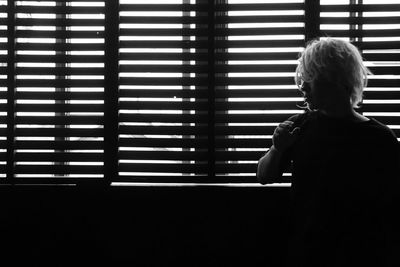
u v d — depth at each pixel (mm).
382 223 1277
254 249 2066
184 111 2141
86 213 2107
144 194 2086
